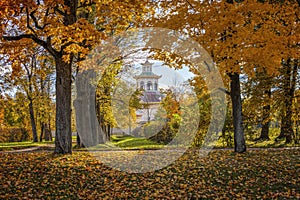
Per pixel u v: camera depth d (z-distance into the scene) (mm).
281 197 6430
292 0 9719
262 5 9102
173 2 9578
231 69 9148
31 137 31906
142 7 9555
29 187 7129
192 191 7062
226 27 8797
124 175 8242
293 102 15453
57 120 11070
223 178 7789
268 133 18891
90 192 7035
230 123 15211
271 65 9016
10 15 7762
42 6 9289
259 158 9711
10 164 8883
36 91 24391
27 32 9789
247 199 6496
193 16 8938
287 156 9914
